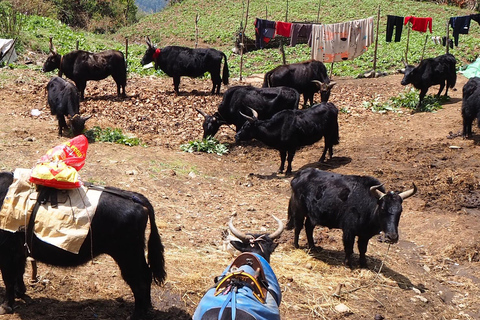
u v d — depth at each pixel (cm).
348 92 2048
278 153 1411
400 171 1267
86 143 629
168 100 1764
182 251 834
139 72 2216
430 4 4291
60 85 1327
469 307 786
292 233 950
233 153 1405
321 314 712
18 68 2008
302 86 1691
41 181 586
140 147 1326
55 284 706
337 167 1308
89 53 1689
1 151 1161
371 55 2844
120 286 718
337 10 4044
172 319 657
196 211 1002
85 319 636
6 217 589
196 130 1511
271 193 1149
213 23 4041
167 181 1123
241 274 479
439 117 1727
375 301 761
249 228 946
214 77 1862
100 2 4725
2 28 2300
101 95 1797
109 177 1083
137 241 611
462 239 976
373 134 1559
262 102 1426
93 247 601
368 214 793
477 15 2019
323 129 1266
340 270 830
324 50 1942
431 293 808
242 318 423
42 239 582
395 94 2016
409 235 1001
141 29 4188
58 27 2958
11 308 630
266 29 1909
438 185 1184
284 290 757
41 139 1289
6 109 1538
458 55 2773
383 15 3875
